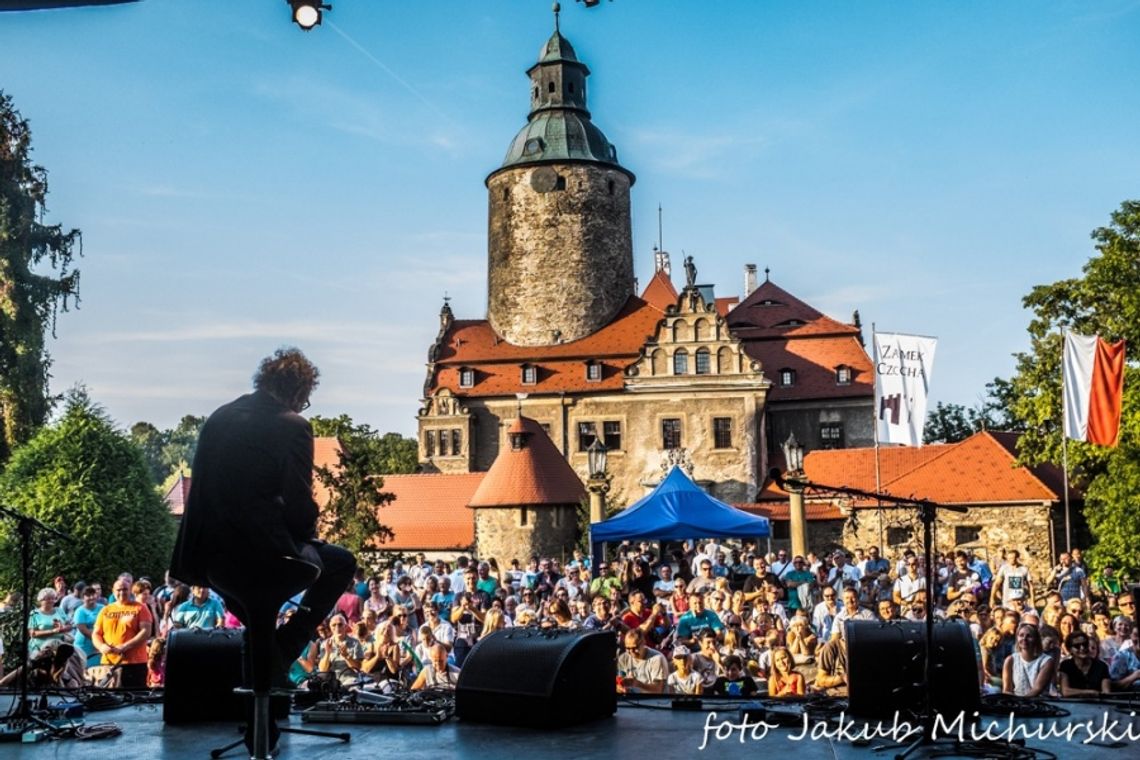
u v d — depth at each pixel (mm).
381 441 91000
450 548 54781
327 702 7387
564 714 6902
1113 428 30859
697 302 63188
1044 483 48875
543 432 53344
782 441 65188
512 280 69562
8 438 42750
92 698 7875
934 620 7172
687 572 25375
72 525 26344
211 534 5352
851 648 7055
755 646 13656
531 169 69375
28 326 44281
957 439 77000
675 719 7172
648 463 63125
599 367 65938
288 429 5523
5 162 45938
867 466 55094
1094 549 36062
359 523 37156
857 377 65062
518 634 7309
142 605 13680
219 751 6082
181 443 125562
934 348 32625
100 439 27484
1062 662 10633
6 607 14695
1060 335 38969
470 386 67312
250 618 5465
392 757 6078
